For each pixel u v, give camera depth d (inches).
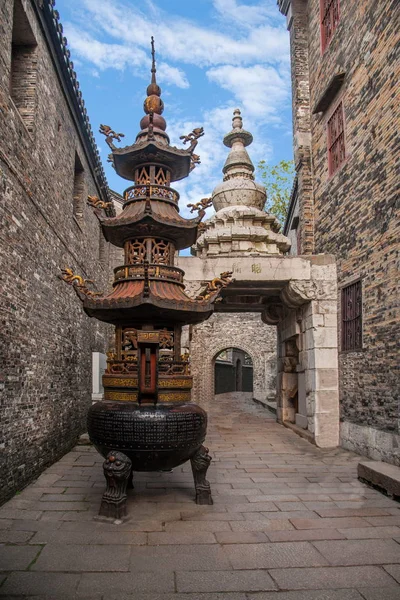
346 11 408.2
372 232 348.2
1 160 226.4
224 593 146.7
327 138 451.5
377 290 337.4
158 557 171.6
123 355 232.7
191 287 415.5
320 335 412.5
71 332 384.8
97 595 144.5
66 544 181.9
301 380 478.3
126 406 218.1
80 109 389.1
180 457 219.0
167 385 225.3
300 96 520.4
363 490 262.8
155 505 231.5
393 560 170.7
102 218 239.5
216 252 446.6
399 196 310.3
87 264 466.9
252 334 904.3
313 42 507.2
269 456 357.1
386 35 334.3
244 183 489.7
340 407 401.1
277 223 479.5
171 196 255.4
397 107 317.4
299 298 423.5
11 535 190.2
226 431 479.2
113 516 210.5
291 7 548.1
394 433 307.1
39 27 290.2
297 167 517.3
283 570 162.4
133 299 214.4
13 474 243.0
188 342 462.0
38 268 291.0
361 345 364.5
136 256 241.4
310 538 190.9
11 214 241.6
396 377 306.8
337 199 420.2
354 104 385.7
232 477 292.5
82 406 434.3
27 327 268.1
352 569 163.5
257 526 204.1
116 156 252.4
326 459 346.3
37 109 288.8
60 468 309.3
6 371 233.6
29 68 287.1
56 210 337.1
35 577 155.3
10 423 238.8
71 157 388.2
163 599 142.9
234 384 1243.2
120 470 209.8
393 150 319.9
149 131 243.8
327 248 444.1
